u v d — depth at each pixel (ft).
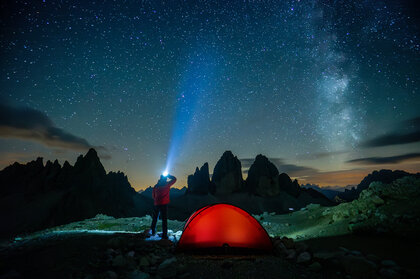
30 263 15.07
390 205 27.84
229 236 21.77
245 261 17.61
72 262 15.35
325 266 15.66
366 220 26.17
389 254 16.53
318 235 27.14
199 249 21.34
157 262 17.08
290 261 17.33
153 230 27.32
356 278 13.50
